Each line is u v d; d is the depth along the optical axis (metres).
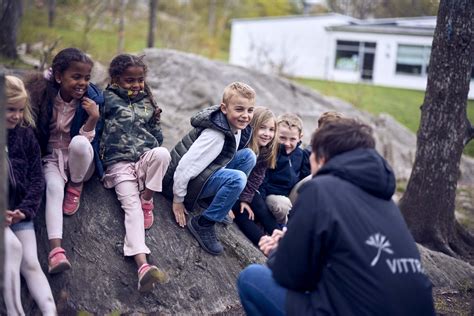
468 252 6.27
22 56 9.67
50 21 12.77
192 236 4.46
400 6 31.94
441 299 5.10
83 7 16.31
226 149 4.34
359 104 18.39
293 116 4.86
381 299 2.82
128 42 20.44
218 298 4.30
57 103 3.95
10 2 9.14
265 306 3.14
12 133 3.61
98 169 4.14
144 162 4.11
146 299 4.05
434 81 6.09
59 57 3.84
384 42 27.69
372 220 2.91
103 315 3.87
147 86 4.30
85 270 3.98
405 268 2.92
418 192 6.25
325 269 2.89
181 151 4.42
